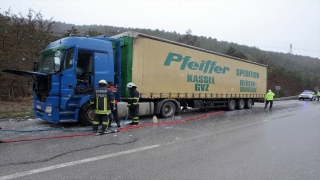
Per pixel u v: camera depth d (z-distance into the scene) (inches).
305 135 281.9
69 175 145.3
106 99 262.1
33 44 682.8
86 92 294.4
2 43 631.2
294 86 2082.9
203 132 287.3
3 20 661.9
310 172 160.2
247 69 621.3
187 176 148.8
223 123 362.9
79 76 297.1
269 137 267.3
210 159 183.3
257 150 211.8
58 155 183.2
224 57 531.2
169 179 143.4
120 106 332.8
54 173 147.9
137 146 215.0
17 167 156.5
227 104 566.6
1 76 606.9
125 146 213.6
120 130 284.5
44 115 286.5
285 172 159.5
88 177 143.1
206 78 479.8
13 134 256.2
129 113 346.6
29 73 287.1
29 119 362.0
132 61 345.7
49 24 739.4
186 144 227.3
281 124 363.9
